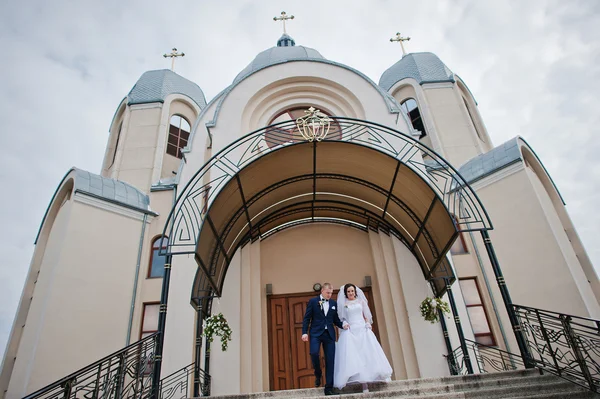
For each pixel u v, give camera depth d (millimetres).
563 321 6180
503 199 11141
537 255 10164
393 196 9617
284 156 8852
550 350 6254
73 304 9883
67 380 5223
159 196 13031
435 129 15203
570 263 10328
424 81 16375
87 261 10508
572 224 11430
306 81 12602
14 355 9961
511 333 10156
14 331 10203
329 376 6387
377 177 9430
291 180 9656
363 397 5637
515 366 9766
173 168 15539
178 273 10461
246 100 12172
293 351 10258
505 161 11312
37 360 8875
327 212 11227
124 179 14508
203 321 9500
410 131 11578
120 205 11781
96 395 5449
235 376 8859
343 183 10000
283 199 10227
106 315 10383
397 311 9820
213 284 8562
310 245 11359
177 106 17047
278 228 11359
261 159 8602
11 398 8758
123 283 11039
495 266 7457
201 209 11164
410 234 10047
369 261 11078
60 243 10273
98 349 9914
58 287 9742
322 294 7211
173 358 9367
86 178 11398
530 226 10461
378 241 10961
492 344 10305
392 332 9805
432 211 8734
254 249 10805
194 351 9461
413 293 9836
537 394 5535
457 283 10109
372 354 6484
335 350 6793
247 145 11500
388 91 17375
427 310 9211
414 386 6316
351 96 12344
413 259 10273
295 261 11180
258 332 9805
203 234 7766
